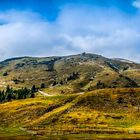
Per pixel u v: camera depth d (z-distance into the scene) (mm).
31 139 113000
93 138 113250
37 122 155875
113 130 132875
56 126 148250
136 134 124750
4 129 149500
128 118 155000
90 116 156375
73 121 152125
